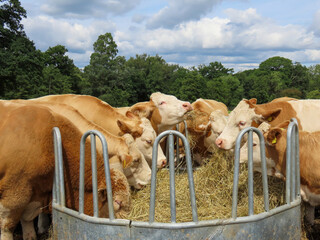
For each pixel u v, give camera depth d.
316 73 134.00
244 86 101.69
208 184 5.25
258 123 5.28
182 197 4.82
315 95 98.69
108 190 3.12
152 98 6.72
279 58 128.50
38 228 4.78
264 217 3.15
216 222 2.97
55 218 3.63
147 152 5.55
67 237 3.48
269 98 98.12
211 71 115.62
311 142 4.18
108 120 5.79
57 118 3.85
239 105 5.39
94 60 68.75
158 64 97.38
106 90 65.44
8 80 30.83
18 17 33.62
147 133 5.52
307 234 4.65
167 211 4.41
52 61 73.56
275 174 4.61
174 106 6.49
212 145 6.61
